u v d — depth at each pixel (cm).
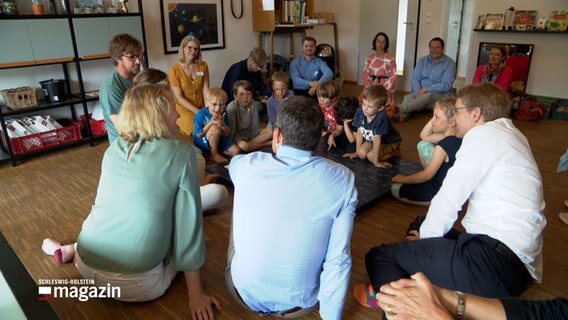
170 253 169
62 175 317
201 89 380
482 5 500
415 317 106
